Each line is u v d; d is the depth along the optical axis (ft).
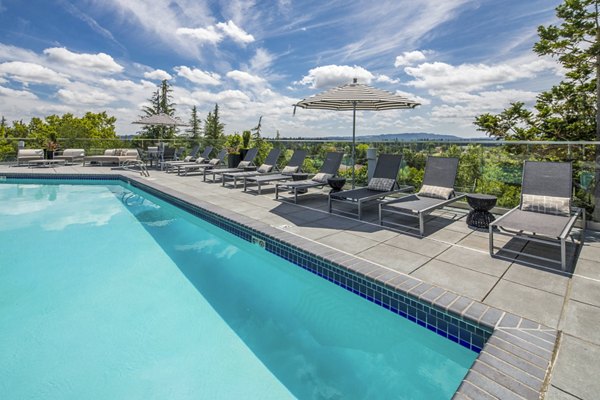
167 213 25.20
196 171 43.86
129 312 11.44
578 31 26.78
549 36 28.45
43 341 9.77
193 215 23.00
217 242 18.76
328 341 9.89
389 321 10.34
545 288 9.86
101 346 9.59
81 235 19.58
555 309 8.64
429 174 19.20
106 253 16.84
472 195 17.16
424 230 16.16
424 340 9.47
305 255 13.38
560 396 5.71
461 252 13.01
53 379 8.30
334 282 12.18
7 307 11.64
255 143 40.24
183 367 8.76
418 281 10.42
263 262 15.88
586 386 5.91
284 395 7.75
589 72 29.35
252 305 12.01
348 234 15.46
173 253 16.97
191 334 10.20
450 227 16.67
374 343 9.77
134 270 14.87
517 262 11.93
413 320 9.71
